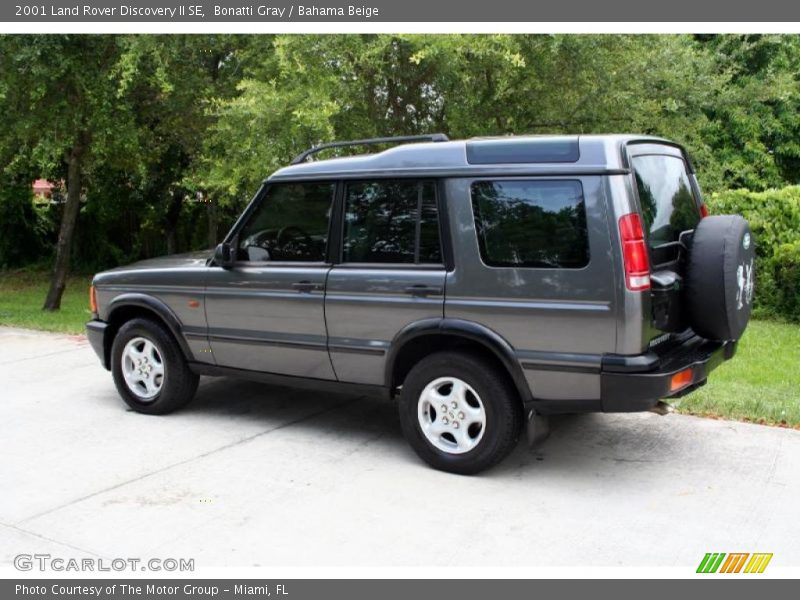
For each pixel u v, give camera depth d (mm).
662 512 4086
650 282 4062
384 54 8477
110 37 9945
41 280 17094
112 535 3895
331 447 5223
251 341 5402
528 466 4793
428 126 9508
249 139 8023
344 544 3768
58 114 10367
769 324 9234
